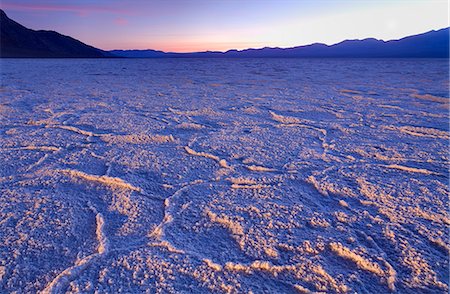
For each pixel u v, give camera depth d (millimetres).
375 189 2156
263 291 1287
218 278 1356
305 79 11500
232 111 5094
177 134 3639
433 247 1536
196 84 9711
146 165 2623
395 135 3611
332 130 3867
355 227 1709
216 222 1780
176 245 1571
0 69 17359
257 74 14750
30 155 2826
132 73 15375
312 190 2178
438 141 3344
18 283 1320
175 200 2023
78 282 1320
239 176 2412
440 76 12688
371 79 11320
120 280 1338
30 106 5367
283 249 1536
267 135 3605
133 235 1657
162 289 1293
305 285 1319
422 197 2031
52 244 1565
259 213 1860
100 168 2549
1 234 1632
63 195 2076
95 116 4562
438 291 1273
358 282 1329
